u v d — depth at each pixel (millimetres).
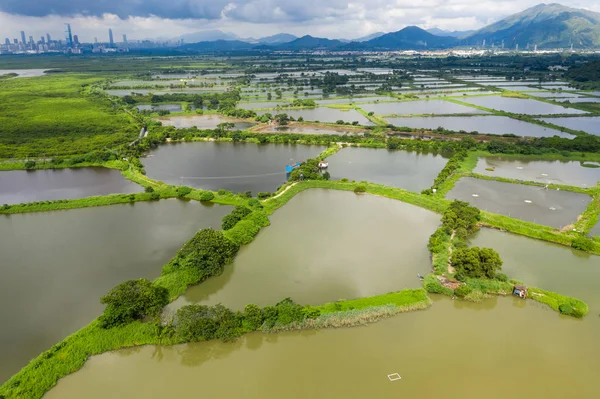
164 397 51125
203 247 76000
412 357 57000
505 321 64000
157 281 70625
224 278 75188
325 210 104562
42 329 61688
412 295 68062
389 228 94250
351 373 54500
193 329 58531
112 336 58719
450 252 80688
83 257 82188
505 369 55062
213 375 54719
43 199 114500
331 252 83750
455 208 94812
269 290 71375
